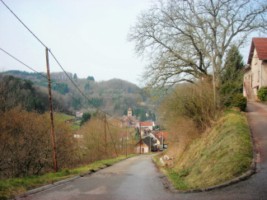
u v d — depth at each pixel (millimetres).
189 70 29031
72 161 30672
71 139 30828
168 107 29016
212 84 26422
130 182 15164
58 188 13180
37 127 26688
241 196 8969
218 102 25375
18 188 12148
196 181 12789
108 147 58781
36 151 25266
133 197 10789
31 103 41656
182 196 10234
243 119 21859
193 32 27766
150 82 29609
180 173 17203
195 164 17094
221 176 11477
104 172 21906
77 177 17703
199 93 25484
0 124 24656
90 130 54406
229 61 28266
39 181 14422
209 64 28438
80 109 77062
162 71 29141
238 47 28031
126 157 55094
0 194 10711
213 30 27281
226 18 27344
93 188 13094
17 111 26953
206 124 25125
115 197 10875
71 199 10539
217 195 9492
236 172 11336
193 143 24828
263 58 40906
